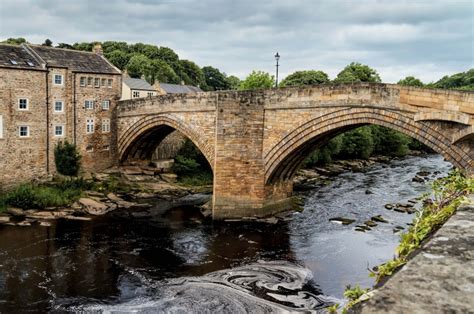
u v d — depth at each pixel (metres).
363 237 29.94
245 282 22.64
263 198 34.03
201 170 51.44
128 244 28.22
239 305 20.14
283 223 33.31
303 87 30.48
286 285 22.34
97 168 43.22
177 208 37.88
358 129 67.88
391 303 2.75
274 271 24.16
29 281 22.08
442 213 6.02
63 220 32.62
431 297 2.83
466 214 5.09
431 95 24.58
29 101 36.84
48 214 33.28
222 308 19.83
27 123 36.84
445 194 8.56
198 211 36.97
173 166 48.94
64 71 39.22
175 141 52.09
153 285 22.12
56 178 38.72
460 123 23.36
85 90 41.31
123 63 107.12
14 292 20.81
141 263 25.03
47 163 38.56
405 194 43.47
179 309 19.62
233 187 33.62
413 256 3.76
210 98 34.84
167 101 38.97
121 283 22.25
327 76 88.06
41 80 37.53
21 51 38.09
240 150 33.31
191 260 25.72
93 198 37.47
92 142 42.47
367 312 2.65
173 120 38.62
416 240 4.97
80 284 21.95
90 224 32.19
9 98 35.47
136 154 47.66
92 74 41.69
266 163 33.50
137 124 42.84
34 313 18.92
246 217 33.84
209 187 46.91
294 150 32.09
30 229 30.25
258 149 33.47
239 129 33.12
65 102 39.59
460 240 3.99
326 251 27.30
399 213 36.16
